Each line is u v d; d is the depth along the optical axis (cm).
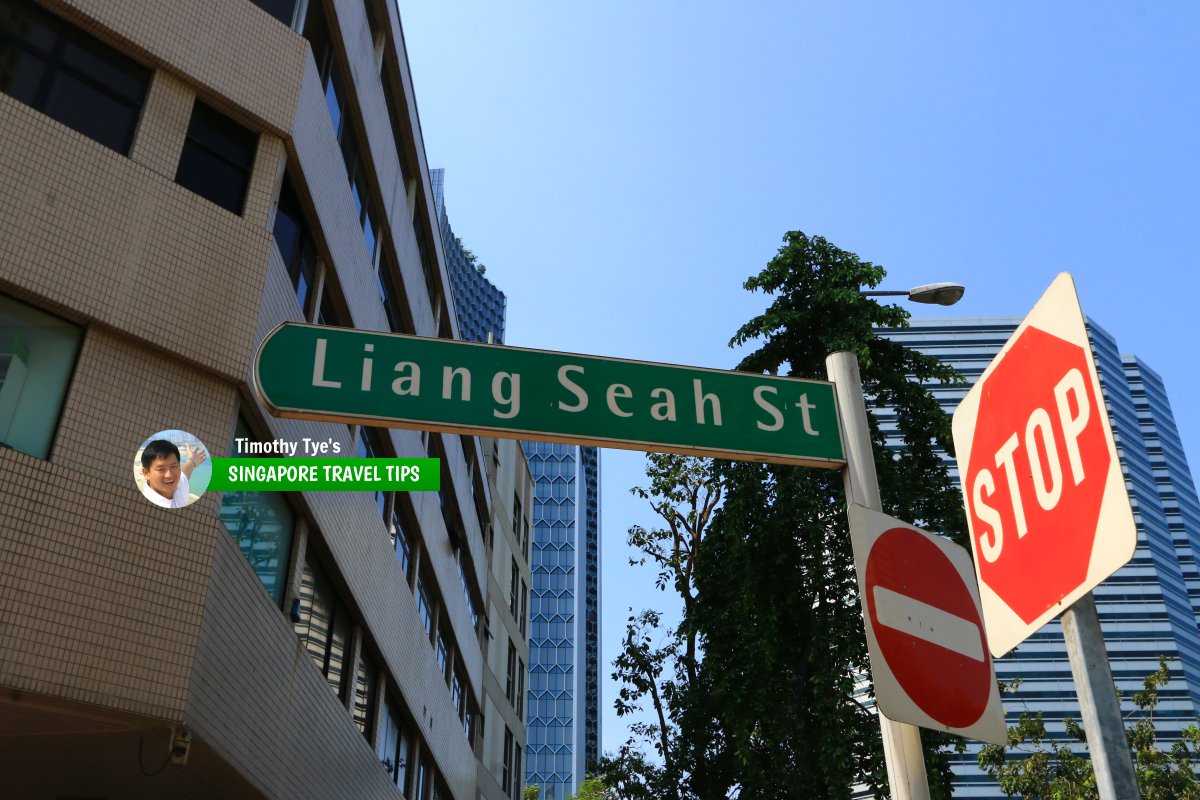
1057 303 283
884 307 1800
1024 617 280
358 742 1608
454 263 18262
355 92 1675
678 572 2152
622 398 444
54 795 1193
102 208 1105
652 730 2114
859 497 438
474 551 2892
